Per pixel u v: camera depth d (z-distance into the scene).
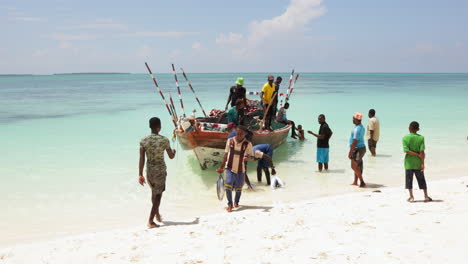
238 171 7.23
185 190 9.24
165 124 21.52
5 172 10.85
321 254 4.57
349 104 33.75
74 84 99.69
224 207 7.82
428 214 5.92
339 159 12.36
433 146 14.27
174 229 6.01
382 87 72.00
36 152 13.65
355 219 5.92
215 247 5.04
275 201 8.06
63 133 18.14
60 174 10.66
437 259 4.22
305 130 19.20
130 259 4.78
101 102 37.47
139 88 71.69
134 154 13.35
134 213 7.59
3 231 6.65
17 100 40.91
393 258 4.32
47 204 8.21
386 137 16.53
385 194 7.68
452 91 56.22
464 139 15.77
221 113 15.21
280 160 12.47
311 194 8.61
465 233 4.93
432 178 9.84
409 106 31.39
